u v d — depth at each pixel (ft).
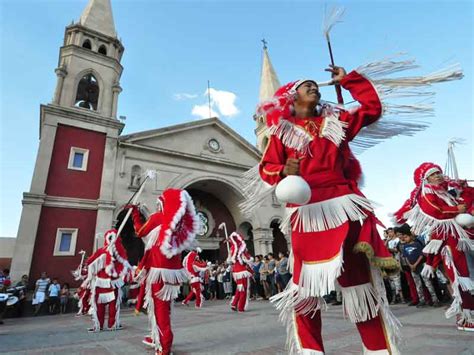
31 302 47.70
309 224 5.78
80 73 67.62
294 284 5.91
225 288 57.93
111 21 78.48
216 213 87.76
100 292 20.94
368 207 5.69
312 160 6.19
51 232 54.90
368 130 7.24
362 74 6.62
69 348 14.65
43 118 61.62
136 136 70.03
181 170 73.92
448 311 12.79
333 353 10.00
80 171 60.95
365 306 5.52
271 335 14.88
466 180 15.35
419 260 23.08
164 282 12.73
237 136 86.89
